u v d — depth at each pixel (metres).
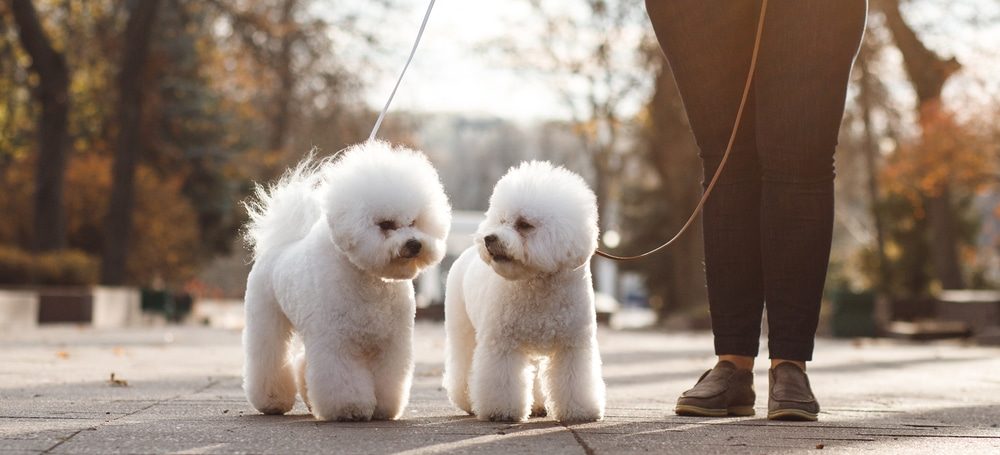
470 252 5.23
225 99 31.70
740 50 4.84
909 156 22.27
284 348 5.02
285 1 25.27
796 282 4.65
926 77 21.55
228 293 48.69
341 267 4.54
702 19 4.81
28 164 26.78
